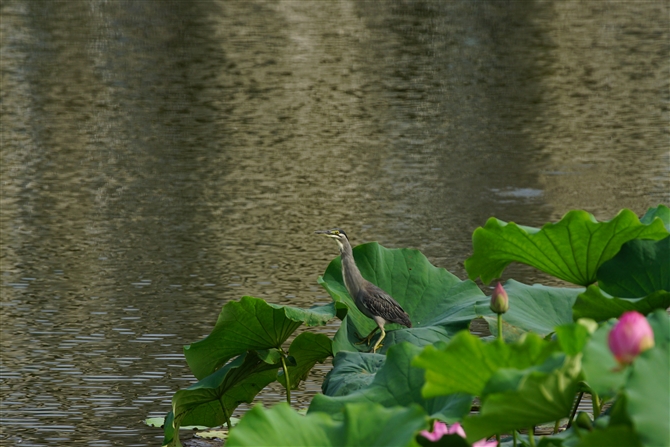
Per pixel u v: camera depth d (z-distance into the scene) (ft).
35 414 27.81
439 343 16.19
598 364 12.00
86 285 40.04
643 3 151.02
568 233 20.29
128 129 74.74
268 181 59.98
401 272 25.79
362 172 62.49
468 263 21.63
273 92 89.61
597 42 118.52
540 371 11.98
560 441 13.75
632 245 19.62
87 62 100.58
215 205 54.19
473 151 68.85
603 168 63.82
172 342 33.58
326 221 50.70
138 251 45.32
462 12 139.64
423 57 108.06
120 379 30.42
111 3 140.05
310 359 25.18
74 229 49.14
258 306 22.03
